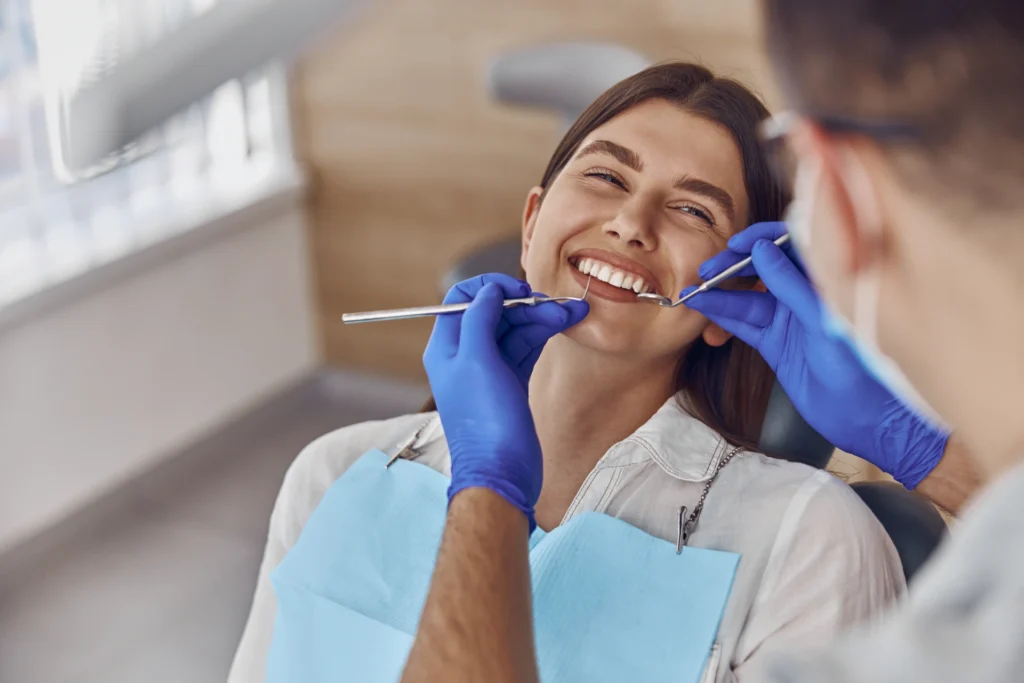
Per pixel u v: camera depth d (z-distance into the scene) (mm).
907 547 989
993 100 397
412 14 2701
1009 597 431
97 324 2518
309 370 3170
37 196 2414
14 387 2363
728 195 958
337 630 998
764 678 498
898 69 408
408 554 1010
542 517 1057
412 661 645
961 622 444
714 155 958
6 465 2381
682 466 990
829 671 469
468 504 761
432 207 2887
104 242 2549
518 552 733
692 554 937
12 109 2312
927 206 434
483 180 2797
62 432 2490
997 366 456
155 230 2629
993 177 412
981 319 450
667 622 910
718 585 917
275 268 2992
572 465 1038
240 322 2918
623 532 959
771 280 889
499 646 648
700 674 891
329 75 2854
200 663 2178
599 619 921
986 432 480
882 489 1036
